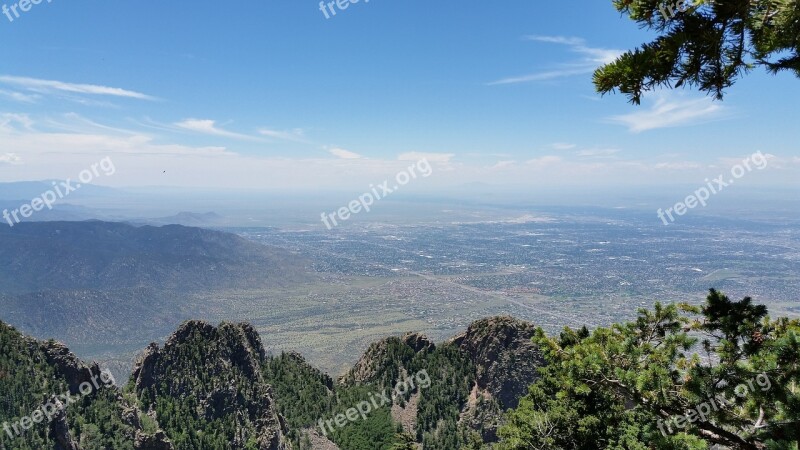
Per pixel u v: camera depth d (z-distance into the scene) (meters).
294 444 106.56
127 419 92.75
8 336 92.88
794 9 13.38
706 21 14.97
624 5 15.76
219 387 107.06
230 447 98.06
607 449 26.66
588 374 19.41
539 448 29.27
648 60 15.35
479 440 57.91
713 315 19.53
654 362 18.23
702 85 15.85
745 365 16.38
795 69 15.57
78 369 95.38
